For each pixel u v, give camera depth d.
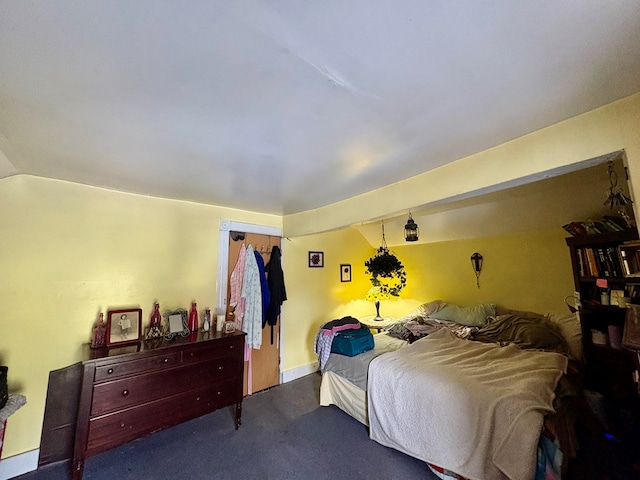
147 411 1.96
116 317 2.19
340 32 0.80
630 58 0.91
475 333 2.90
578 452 1.86
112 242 2.37
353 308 4.51
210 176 2.06
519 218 3.13
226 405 2.36
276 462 1.96
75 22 0.75
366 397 2.35
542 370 1.86
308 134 1.42
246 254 3.23
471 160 1.70
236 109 1.19
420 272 4.32
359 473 1.84
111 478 1.81
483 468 1.50
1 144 1.47
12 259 1.96
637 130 1.11
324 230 3.00
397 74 0.98
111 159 1.73
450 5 0.71
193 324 2.60
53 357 2.05
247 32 0.79
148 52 0.86
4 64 0.90
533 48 0.87
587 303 2.31
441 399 1.76
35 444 1.96
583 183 2.40
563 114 1.26
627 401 1.96
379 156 1.71
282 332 3.52
